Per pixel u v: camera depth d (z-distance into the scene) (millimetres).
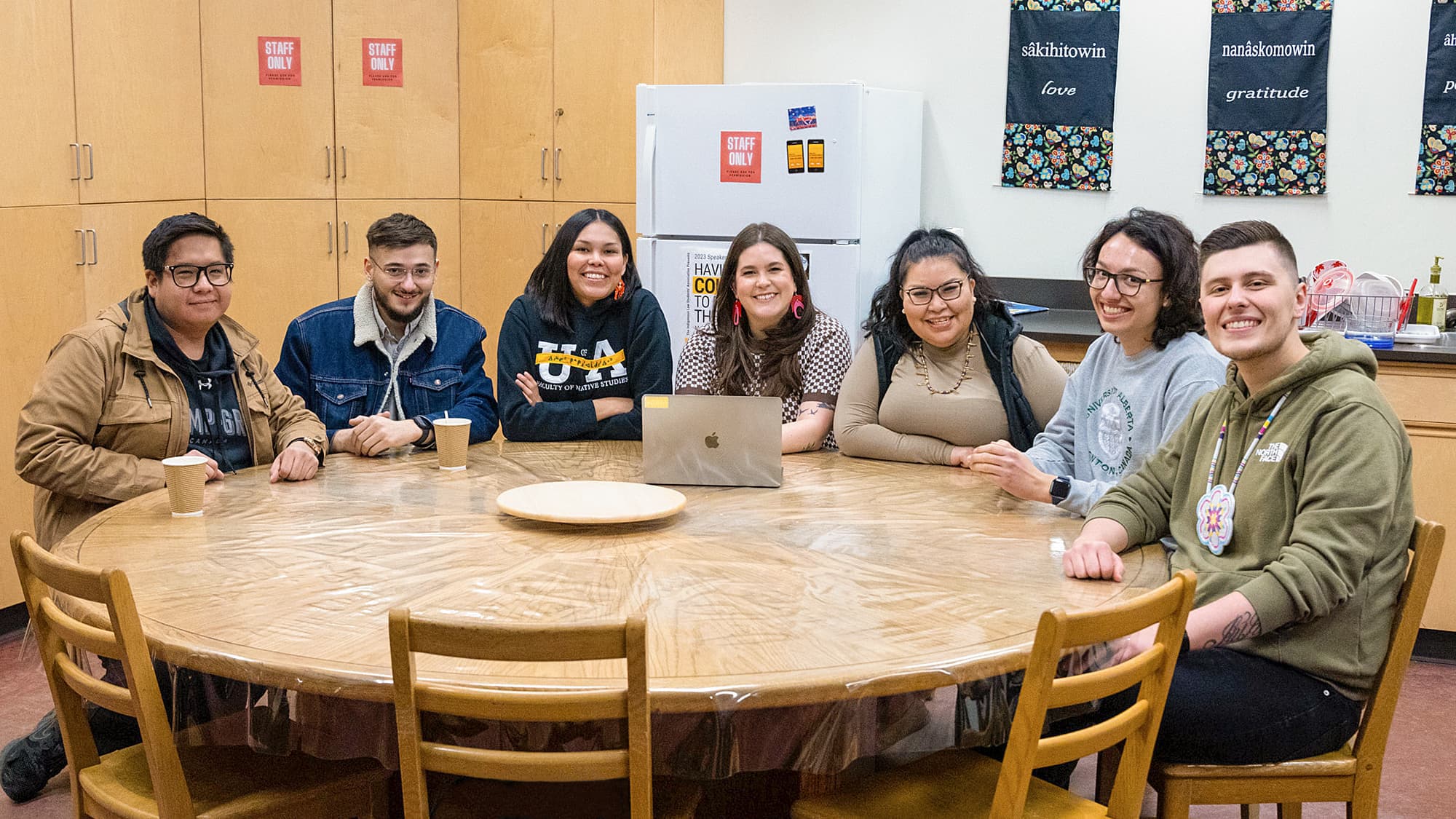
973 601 1846
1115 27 4414
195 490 2316
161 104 4418
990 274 4691
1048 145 4547
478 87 4953
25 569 1848
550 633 1434
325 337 3092
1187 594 1659
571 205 4953
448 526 2244
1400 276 4223
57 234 4066
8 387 3934
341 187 4879
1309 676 1979
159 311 2689
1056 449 2668
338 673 1548
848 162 4102
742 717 1580
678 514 2352
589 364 3230
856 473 2738
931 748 1668
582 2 4816
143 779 1902
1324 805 2930
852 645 1648
